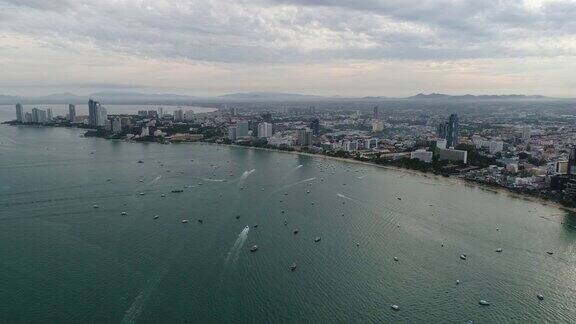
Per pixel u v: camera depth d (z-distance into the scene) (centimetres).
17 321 17925
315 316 19000
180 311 18950
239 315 18838
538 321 19300
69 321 18025
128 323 18012
